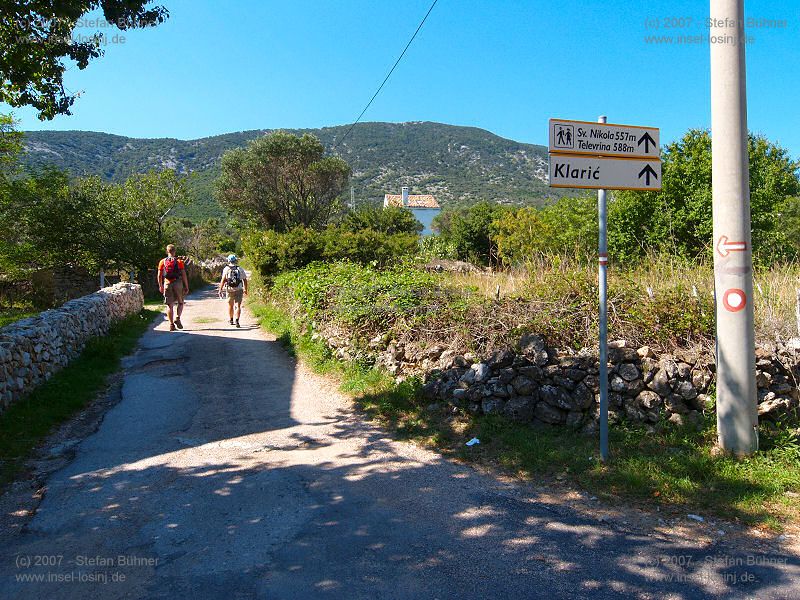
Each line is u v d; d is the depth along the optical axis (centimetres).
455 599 282
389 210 3588
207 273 3684
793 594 285
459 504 394
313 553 329
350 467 467
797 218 1838
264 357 925
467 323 627
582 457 459
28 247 2312
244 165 3769
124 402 686
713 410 505
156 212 2781
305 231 1670
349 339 773
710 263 684
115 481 445
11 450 506
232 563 319
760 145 1463
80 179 2694
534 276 731
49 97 822
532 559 320
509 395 538
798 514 366
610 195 1600
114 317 1231
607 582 296
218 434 565
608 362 519
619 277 670
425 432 536
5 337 629
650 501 392
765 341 542
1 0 672
